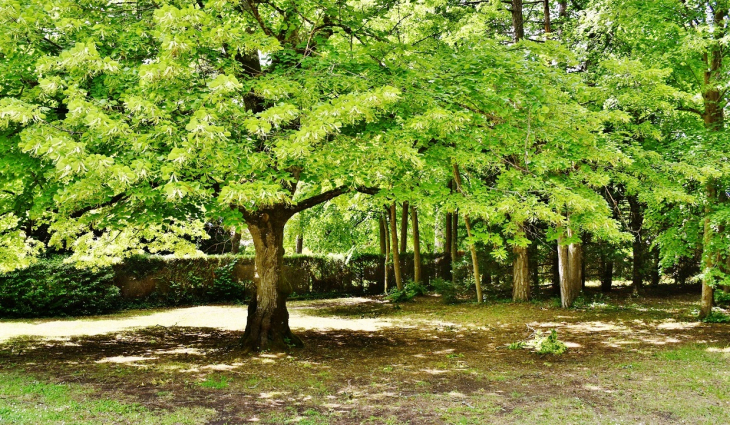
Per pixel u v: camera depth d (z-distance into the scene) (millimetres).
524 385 6969
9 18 5250
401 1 13117
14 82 6207
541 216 6500
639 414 5641
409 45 8672
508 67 7441
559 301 15531
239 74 6469
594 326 11945
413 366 8242
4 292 13594
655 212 12266
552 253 17969
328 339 10781
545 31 14641
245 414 5586
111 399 5973
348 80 6340
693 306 14930
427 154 7621
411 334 11477
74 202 6434
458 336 11188
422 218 24484
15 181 7664
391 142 6305
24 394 6078
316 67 6930
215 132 4398
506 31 16453
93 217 8117
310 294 20734
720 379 7121
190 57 5555
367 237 26672
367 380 7273
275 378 7297
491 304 15812
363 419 5469
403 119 7129
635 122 11609
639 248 17641
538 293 17812
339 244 23750
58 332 11586
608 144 8414
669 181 9227
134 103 4746
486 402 6125
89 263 11695
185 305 17672
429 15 13906
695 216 11586
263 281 9492
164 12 4688
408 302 17484
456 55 7973
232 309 16594
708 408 5832
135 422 5141
